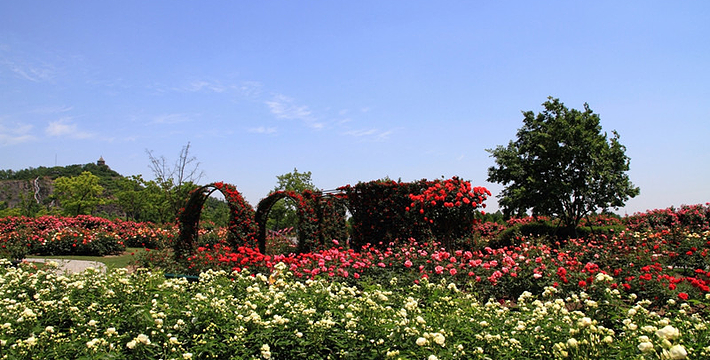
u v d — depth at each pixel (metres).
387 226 9.84
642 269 5.99
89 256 14.62
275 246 11.95
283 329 3.67
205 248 9.85
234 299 4.57
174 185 23.61
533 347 3.40
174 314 3.89
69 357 3.28
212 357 3.43
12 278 5.82
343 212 11.73
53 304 4.32
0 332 3.46
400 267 7.33
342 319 3.76
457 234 9.30
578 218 14.01
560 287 5.65
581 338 2.98
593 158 13.35
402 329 3.40
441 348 3.18
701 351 2.89
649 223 14.43
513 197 14.37
